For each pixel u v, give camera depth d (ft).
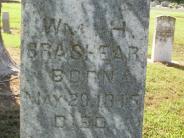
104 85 2.88
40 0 2.74
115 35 2.81
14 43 9.87
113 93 2.89
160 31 8.84
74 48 2.82
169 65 8.68
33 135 2.91
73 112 2.90
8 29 11.96
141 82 2.89
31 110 2.88
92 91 2.88
